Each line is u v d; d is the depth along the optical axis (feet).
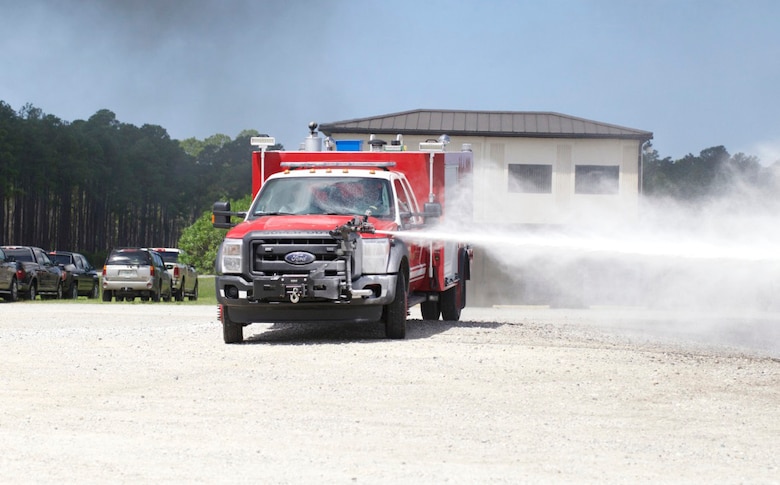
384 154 81.05
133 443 35.40
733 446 35.73
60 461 32.32
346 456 33.47
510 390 46.96
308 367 53.67
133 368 54.44
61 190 609.83
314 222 67.31
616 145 206.59
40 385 48.75
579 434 37.58
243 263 66.03
